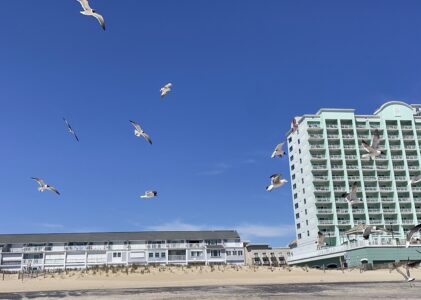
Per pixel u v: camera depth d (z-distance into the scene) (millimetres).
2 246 113750
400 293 29953
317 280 47688
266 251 143875
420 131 122938
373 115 123875
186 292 32094
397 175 118750
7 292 34688
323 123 120188
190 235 122250
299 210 120938
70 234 122000
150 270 56938
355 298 26938
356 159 117438
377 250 85125
